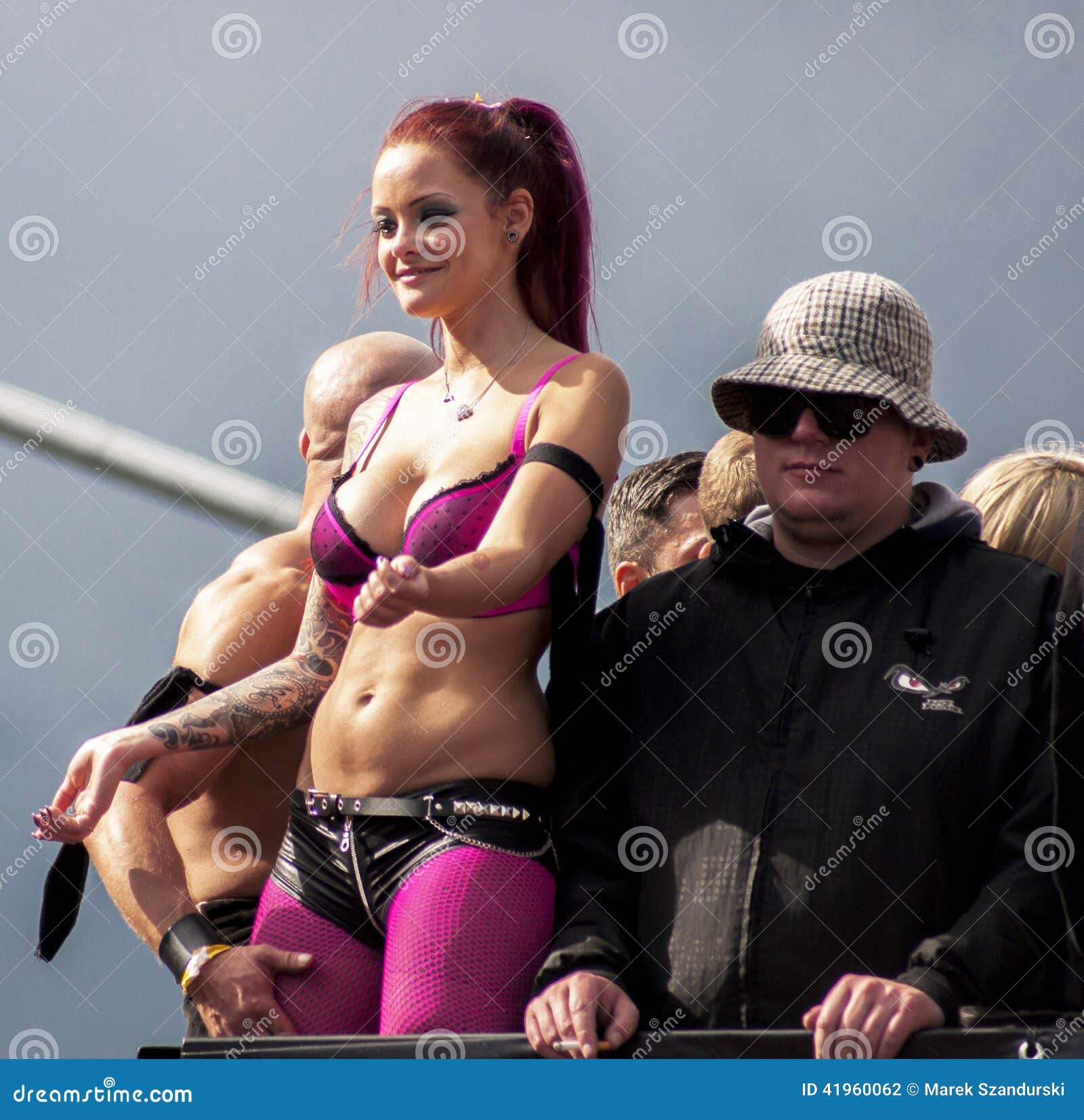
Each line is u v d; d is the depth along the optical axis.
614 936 11.58
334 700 12.79
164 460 20.34
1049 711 11.38
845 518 12.23
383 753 12.31
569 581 12.47
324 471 16.19
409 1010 11.59
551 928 12.07
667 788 12.09
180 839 15.13
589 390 12.56
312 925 12.50
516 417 12.67
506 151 13.22
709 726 12.15
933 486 12.99
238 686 13.50
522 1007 11.70
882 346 12.50
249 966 12.34
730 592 12.67
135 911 13.35
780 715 11.90
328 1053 11.27
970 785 11.32
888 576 12.21
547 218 13.49
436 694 12.35
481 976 11.62
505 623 12.45
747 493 15.58
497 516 12.02
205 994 12.41
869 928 11.13
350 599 13.37
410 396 13.65
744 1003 11.24
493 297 13.18
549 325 13.56
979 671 11.62
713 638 12.49
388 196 13.02
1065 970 10.80
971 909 11.00
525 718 12.46
